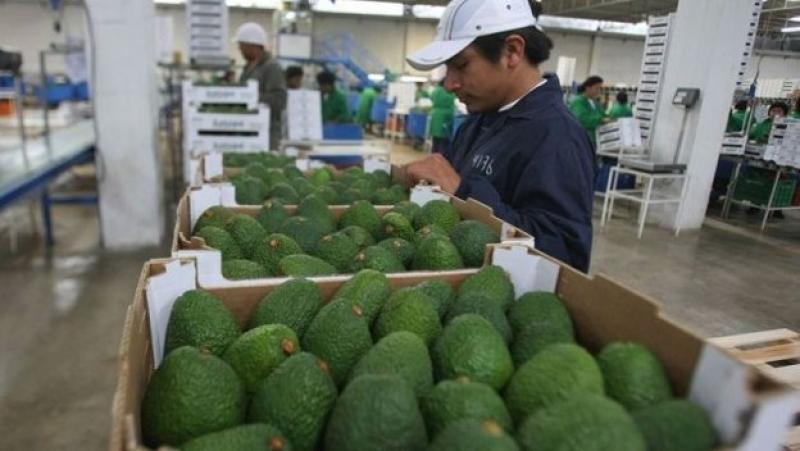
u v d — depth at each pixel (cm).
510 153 141
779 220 677
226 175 171
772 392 47
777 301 404
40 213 492
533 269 92
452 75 145
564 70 1012
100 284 345
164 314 76
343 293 83
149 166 397
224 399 59
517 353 72
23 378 246
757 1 535
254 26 504
